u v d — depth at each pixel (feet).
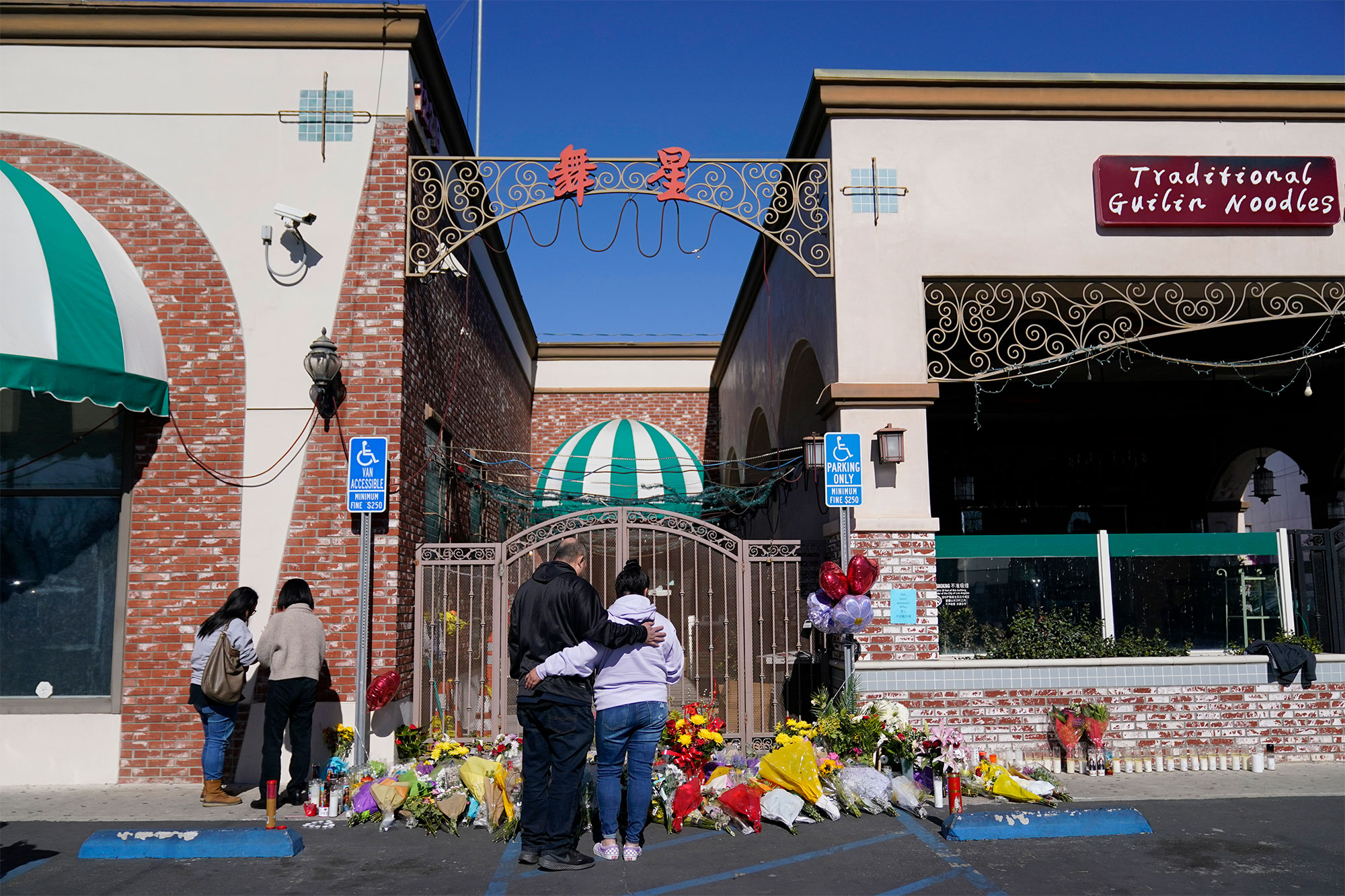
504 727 29.09
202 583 28.35
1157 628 31.19
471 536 41.96
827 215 32.04
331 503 28.76
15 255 24.41
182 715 27.73
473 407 43.47
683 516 30.53
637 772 20.04
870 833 22.02
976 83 31.89
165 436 28.89
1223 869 18.83
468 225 41.11
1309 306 34.94
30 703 27.73
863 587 28.30
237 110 30.45
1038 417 55.01
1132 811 22.06
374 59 30.78
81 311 25.32
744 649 29.86
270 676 24.75
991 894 17.43
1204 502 58.95
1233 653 31.09
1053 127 32.37
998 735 29.07
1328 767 29.17
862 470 30.25
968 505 58.29
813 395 42.78
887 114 32.01
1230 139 32.58
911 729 26.58
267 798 22.07
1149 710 29.50
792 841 21.39
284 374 29.30
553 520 30.37
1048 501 58.65
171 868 19.20
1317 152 32.68
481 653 30.55
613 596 30.32
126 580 28.27
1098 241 31.96
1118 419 56.80
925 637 29.58
